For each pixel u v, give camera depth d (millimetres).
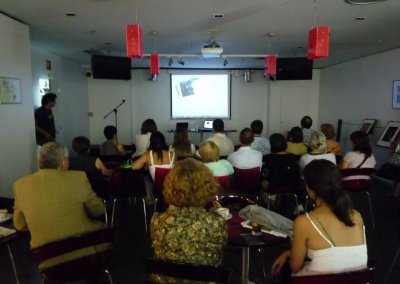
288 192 3854
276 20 4422
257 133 5008
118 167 4059
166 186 1594
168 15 4160
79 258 1945
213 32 5176
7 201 2629
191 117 9875
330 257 1490
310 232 1523
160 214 1598
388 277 2805
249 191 3836
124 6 3756
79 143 3523
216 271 1415
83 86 9055
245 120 10031
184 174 1557
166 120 9852
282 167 3760
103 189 3314
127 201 4957
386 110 6672
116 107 9609
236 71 9852
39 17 4141
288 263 1812
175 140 3701
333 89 9016
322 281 1466
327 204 1555
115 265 3066
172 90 9742
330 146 4707
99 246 2031
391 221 4184
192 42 5977
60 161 2041
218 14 4133
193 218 1536
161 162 3535
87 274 2004
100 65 6160
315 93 9977
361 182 3771
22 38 4363
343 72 8469
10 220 2146
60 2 3568
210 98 9859
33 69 5961
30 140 4473
